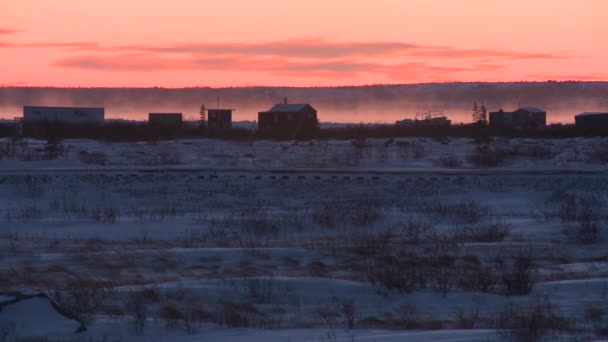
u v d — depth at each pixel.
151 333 50.38
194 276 72.50
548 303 60.00
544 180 155.00
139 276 72.69
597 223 104.12
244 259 80.69
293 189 147.88
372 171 174.50
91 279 70.88
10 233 99.94
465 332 48.91
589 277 72.00
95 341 48.28
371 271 73.75
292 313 57.78
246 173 166.88
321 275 73.00
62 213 120.81
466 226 106.94
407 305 60.47
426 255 84.19
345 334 49.44
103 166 190.12
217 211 125.25
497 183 152.25
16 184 148.62
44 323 50.72
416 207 127.81
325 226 106.88
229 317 54.69
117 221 110.81
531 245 90.06
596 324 52.44
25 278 71.12
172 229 104.12
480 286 67.62
